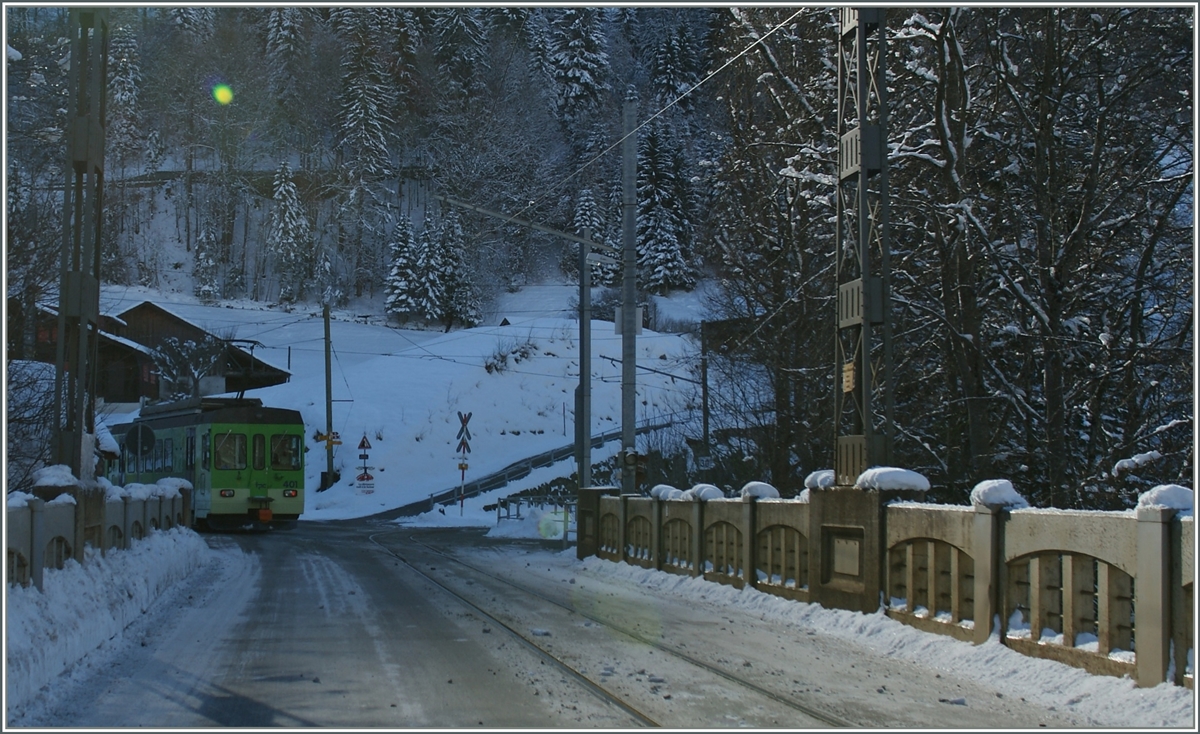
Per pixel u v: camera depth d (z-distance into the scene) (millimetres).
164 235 112500
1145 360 15617
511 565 20094
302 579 16703
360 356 81938
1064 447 16234
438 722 6727
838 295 12883
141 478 35969
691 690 7852
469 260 97125
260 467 30984
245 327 90250
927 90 19266
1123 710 6918
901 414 20562
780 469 22484
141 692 7668
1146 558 7133
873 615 10922
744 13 23859
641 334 76500
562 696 7570
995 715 7094
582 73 116188
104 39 12117
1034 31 17391
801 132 22891
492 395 63062
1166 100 17375
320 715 6922
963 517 9531
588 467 23500
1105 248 16500
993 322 19250
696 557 15570
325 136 115250
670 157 95188
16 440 17078
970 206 16438
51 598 8242
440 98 110875
